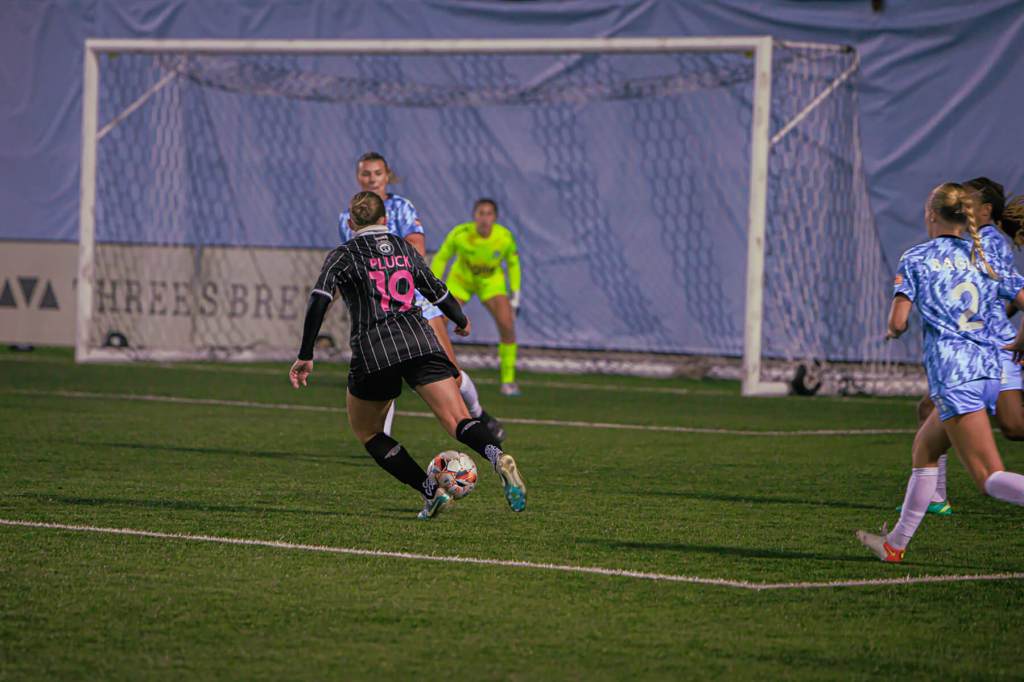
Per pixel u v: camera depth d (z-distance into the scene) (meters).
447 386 21.92
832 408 46.19
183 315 61.22
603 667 14.66
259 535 21.64
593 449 34.06
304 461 30.84
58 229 65.62
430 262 62.41
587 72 60.75
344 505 24.83
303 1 63.22
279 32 63.62
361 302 21.94
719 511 24.94
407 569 19.23
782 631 16.25
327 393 47.47
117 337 61.12
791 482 28.92
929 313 19.39
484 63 61.75
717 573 19.38
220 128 64.12
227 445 33.34
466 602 17.34
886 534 21.25
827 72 56.03
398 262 22.00
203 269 61.28
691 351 59.88
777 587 18.53
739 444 35.62
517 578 18.78
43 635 15.54
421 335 21.94
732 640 15.80
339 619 16.42
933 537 22.64
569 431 37.97
